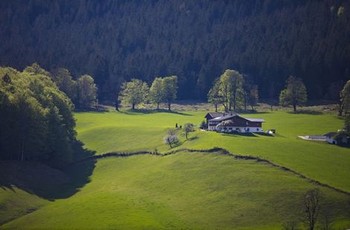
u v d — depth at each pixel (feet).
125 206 423.64
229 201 419.13
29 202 455.22
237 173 464.65
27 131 549.95
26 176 512.63
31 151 553.23
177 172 491.31
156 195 450.71
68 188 513.86
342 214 385.09
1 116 539.70
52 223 398.42
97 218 399.03
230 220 390.83
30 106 554.46
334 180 437.99
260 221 386.11
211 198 428.97
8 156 550.36
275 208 400.06
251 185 437.99
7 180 486.38
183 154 535.19
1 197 444.96
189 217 400.06
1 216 418.72
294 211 392.47
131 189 469.98
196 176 475.31
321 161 495.41
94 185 510.17
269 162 483.51
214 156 511.81
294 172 457.68
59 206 439.63
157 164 530.68
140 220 391.04
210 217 398.21
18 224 405.18
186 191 449.48
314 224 369.91
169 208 419.54
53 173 542.98
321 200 401.90
